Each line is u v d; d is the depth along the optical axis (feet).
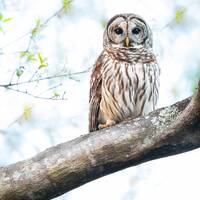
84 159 24.38
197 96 23.25
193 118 23.94
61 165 24.32
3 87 30.50
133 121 25.03
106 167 24.63
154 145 24.54
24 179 24.23
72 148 24.58
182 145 24.72
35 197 24.45
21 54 31.68
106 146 24.47
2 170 24.50
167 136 24.43
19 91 30.73
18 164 24.57
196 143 24.70
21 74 30.45
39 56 31.27
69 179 24.44
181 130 24.34
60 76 31.58
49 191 24.49
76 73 32.50
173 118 24.66
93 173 24.62
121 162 24.64
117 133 24.68
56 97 30.83
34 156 24.73
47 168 24.31
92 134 24.89
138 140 24.54
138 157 24.70
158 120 24.75
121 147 24.50
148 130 24.62
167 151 24.90
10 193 24.20
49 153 24.63
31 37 32.86
